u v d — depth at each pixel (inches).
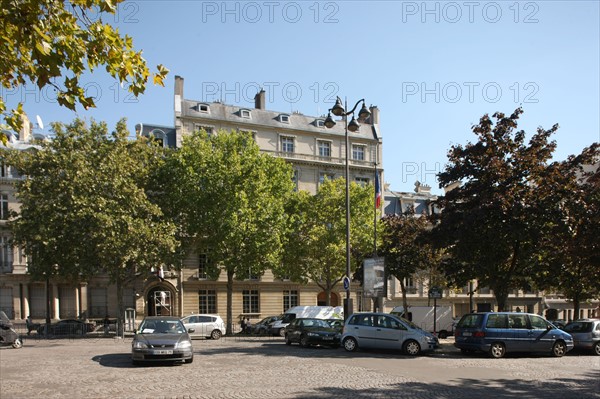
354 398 411.8
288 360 669.9
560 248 840.9
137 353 588.7
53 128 1198.9
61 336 1235.9
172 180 1352.1
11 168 1644.9
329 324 937.5
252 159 1422.2
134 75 275.6
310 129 2018.9
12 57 265.1
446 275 984.3
